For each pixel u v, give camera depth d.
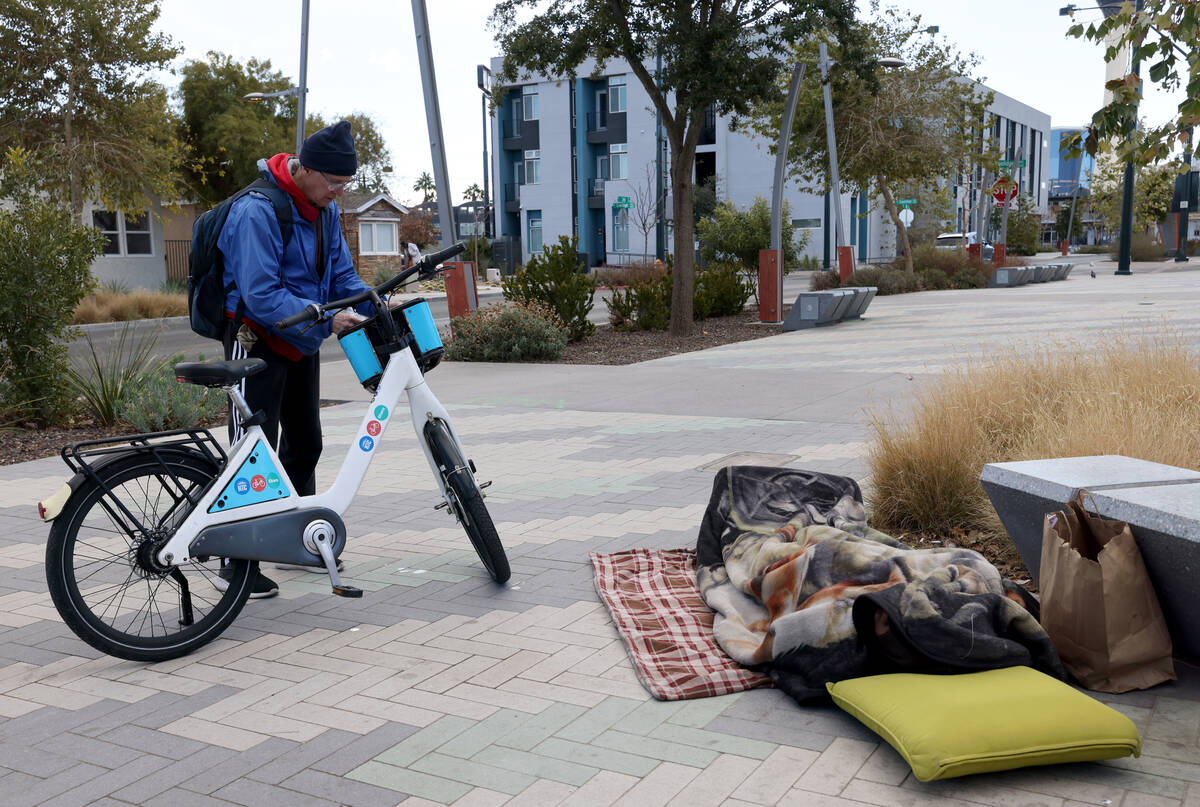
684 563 4.74
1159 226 59.00
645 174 52.28
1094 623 3.27
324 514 4.03
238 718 3.26
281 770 2.90
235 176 42.34
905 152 30.14
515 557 4.96
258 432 3.96
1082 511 3.51
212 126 41.91
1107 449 4.67
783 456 7.05
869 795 2.68
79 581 4.25
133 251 35.31
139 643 3.74
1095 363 6.53
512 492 6.39
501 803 2.69
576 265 17.27
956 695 2.92
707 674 3.44
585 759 2.92
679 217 17.23
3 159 26.03
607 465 7.09
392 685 3.49
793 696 3.25
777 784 2.75
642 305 18.77
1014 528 4.09
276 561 3.97
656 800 2.68
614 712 3.23
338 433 8.98
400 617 4.17
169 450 3.87
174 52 29.73
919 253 33.28
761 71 16.53
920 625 3.12
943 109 30.50
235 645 3.92
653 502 5.96
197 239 4.28
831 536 3.89
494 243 49.34
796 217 51.62
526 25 17.23
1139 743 2.79
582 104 53.53
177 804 2.72
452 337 15.51
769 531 4.30
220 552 3.86
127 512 3.80
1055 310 19.41
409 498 6.36
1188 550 3.13
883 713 2.92
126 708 3.37
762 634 3.71
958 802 2.63
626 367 13.34
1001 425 5.75
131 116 29.05
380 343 4.39
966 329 16.02
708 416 9.05
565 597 4.36
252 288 4.15
